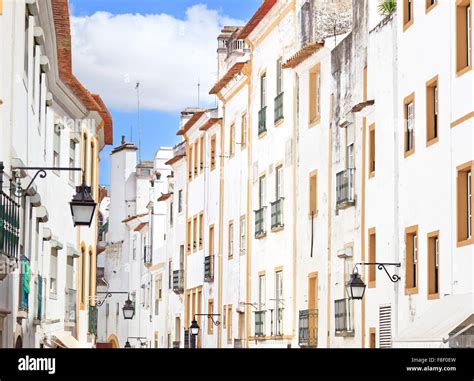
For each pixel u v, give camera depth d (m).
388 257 31.06
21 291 23.17
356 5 34.78
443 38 27.72
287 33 42.47
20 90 22.28
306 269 39.03
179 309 61.75
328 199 36.91
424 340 23.92
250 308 46.19
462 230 26.17
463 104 26.30
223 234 52.19
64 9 28.55
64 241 34.62
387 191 31.36
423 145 28.89
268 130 44.75
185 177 61.50
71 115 35.97
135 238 74.94
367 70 33.56
